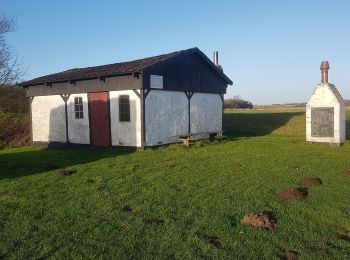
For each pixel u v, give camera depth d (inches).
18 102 1074.7
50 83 754.2
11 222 245.3
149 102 626.2
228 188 322.3
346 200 280.7
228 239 207.9
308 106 680.4
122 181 359.3
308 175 372.5
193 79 742.5
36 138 803.4
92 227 231.6
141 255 190.9
